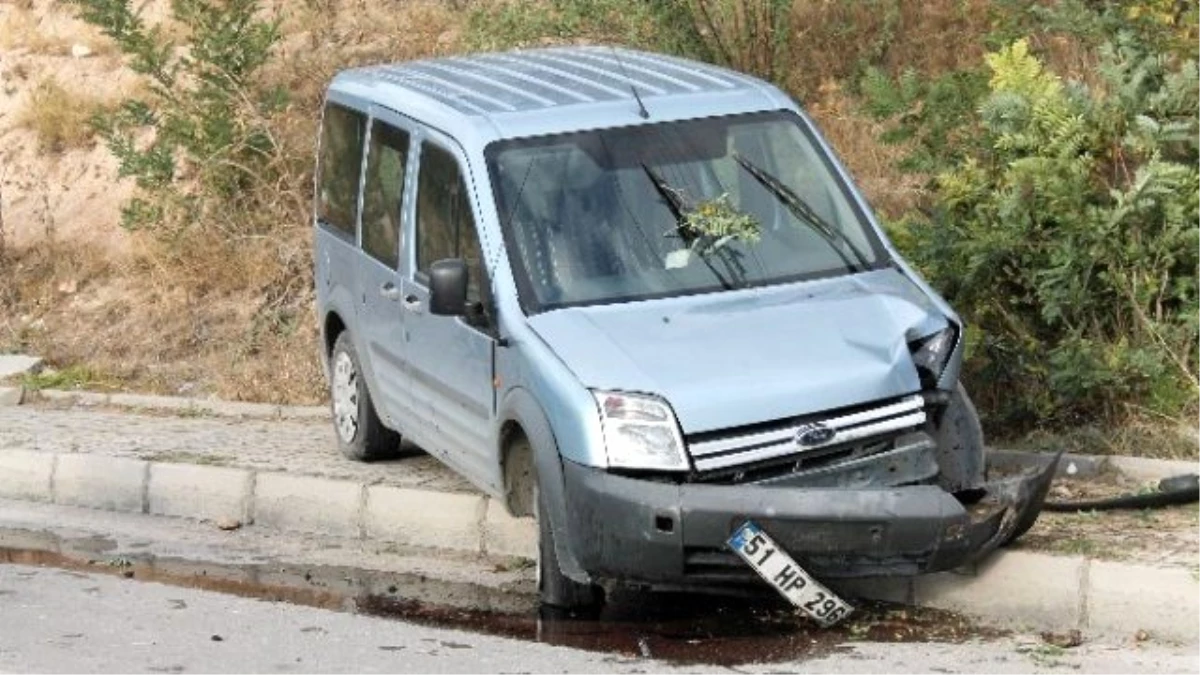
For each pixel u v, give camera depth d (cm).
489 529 1773
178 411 2419
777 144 1664
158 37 2983
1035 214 1908
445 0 3011
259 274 2677
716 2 2523
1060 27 2117
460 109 1708
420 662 1431
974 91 2047
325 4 3059
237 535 1897
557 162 1627
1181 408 1828
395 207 1806
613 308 1549
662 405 1421
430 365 1734
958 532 1410
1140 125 1891
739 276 1586
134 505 2009
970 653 1406
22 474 2081
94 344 2662
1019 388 1889
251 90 2778
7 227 2930
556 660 1426
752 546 1391
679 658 1438
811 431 1430
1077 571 1462
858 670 1374
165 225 2752
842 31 2606
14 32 3241
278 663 1438
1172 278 1898
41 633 1542
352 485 1862
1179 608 1423
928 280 1916
